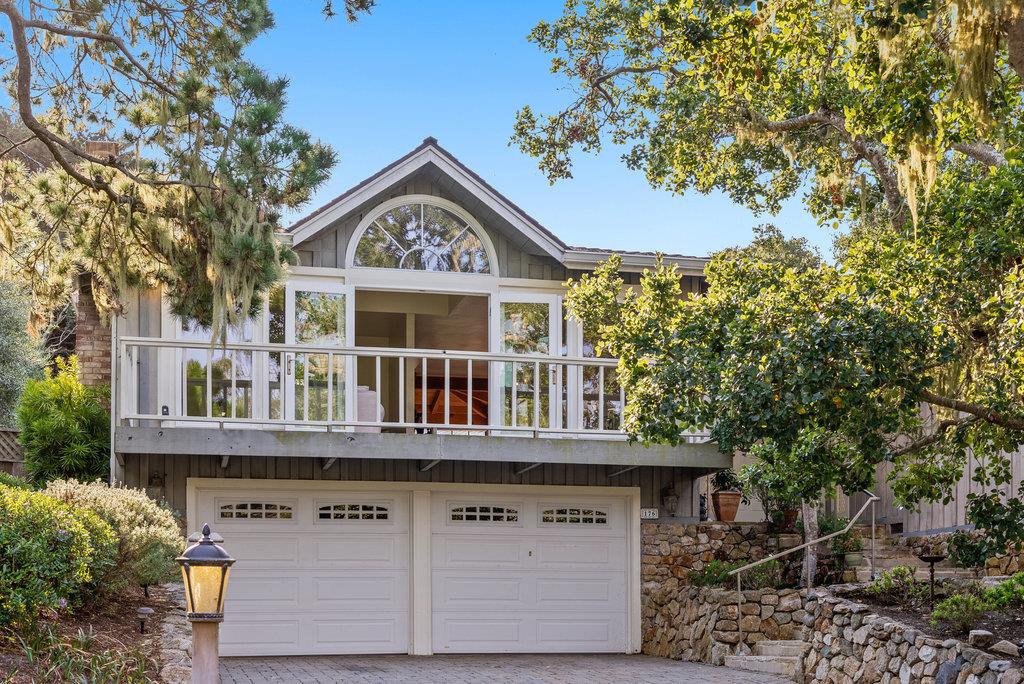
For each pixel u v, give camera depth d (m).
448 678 12.68
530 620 16.52
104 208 12.55
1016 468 15.63
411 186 17.08
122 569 10.46
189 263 12.30
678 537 17.05
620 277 17.56
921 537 17.45
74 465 15.19
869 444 9.97
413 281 16.91
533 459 15.56
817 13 12.55
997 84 11.22
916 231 11.05
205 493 15.60
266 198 11.48
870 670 11.58
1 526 8.55
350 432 15.07
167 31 12.48
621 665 14.52
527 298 17.38
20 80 11.69
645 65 16.91
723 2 10.32
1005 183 10.38
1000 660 9.77
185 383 15.57
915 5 9.56
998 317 10.00
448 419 15.37
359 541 16.12
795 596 14.54
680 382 10.30
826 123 15.25
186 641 10.01
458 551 16.41
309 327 16.41
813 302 10.02
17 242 12.94
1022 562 14.52
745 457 19.48
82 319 16.47
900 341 9.33
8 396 22.48
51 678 7.93
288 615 15.71
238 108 11.55
